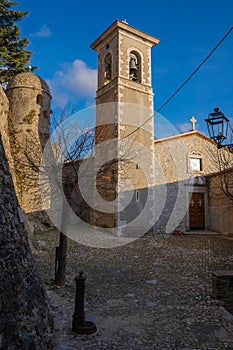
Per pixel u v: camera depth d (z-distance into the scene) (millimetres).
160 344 3518
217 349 3410
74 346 3396
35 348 2928
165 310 4645
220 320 4250
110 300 5105
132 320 4238
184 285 6023
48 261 7965
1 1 16750
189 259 8703
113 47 16531
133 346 3447
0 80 16953
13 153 11727
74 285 5934
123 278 6566
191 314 4477
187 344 3523
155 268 7562
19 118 14344
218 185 14688
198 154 16406
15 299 2914
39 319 3225
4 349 2570
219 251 9992
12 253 3105
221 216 14727
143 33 16812
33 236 9891
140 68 16766
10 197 3463
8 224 3211
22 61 17422
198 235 14375
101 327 3977
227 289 5141
